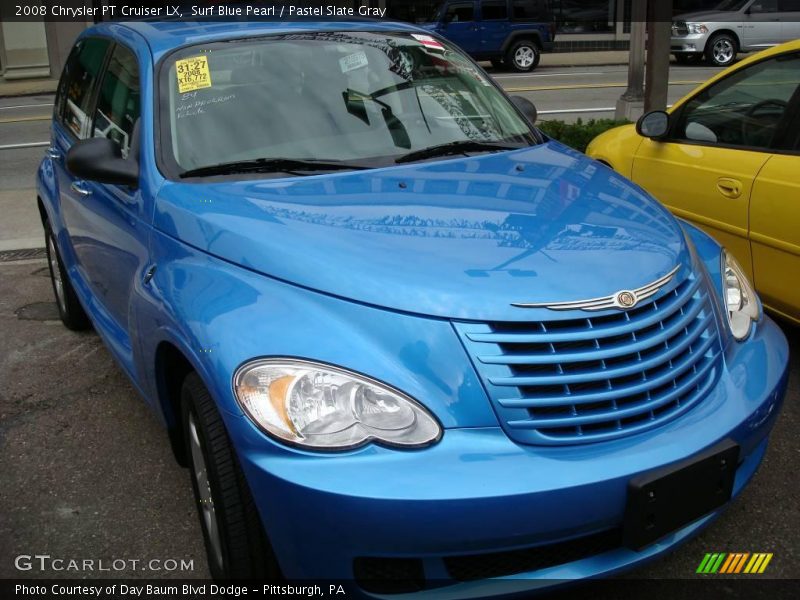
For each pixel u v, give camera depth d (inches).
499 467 84.7
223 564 98.5
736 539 114.6
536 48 808.3
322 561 86.0
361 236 101.3
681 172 184.9
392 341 89.4
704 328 102.0
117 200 133.3
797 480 127.4
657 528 89.2
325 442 84.8
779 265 157.6
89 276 163.2
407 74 147.3
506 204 111.5
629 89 439.5
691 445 91.3
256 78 136.4
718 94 182.2
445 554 84.0
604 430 90.0
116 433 150.9
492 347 88.8
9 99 731.4
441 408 87.0
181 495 130.4
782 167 157.1
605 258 98.5
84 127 164.9
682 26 795.4
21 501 130.3
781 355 109.7
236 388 88.4
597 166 134.3
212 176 121.9
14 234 291.1
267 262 99.0
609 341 91.8
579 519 85.9
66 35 837.8
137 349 118.6
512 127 148.4
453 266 94.9
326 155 127.6
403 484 82.4
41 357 186.5
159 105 130.0
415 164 127.6
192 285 103.0
